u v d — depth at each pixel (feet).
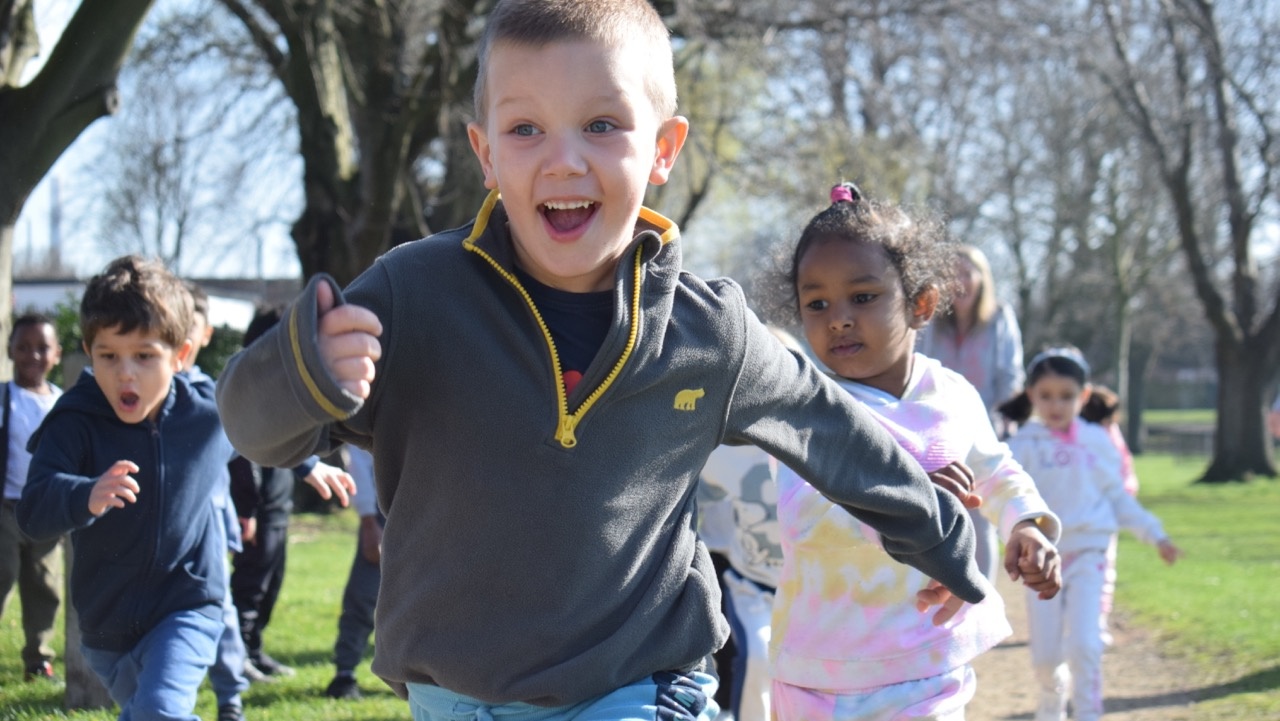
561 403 7.38
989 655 27.96
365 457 21.86
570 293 7.77
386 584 7.77
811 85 60.13
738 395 8.07
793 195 60.54
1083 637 19.24
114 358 13.44
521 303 7.54
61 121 22.24
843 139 58.85
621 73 7.32
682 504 8.22
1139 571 41.45
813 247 12.02
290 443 6.71
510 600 7.45
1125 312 124.67
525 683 7.46
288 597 33.55
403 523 7.62
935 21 57.21
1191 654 26.71
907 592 11.15
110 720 18.45
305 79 50.31
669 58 7.97
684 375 7.76
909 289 12.09
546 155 7.18
